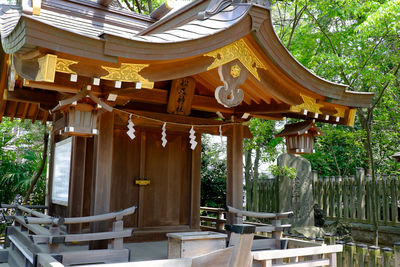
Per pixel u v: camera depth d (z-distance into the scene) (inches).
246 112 225.5
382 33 337.7
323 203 417.7
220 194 467.2
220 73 167.6
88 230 220.2
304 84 188.1
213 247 158.7
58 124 169.8
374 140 447.8
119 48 131.6
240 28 162.4
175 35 153.5
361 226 377.4
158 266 127.5
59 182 248.8
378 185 371.6
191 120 217.0
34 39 115.2
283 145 507.8
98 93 159.2
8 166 451.8
